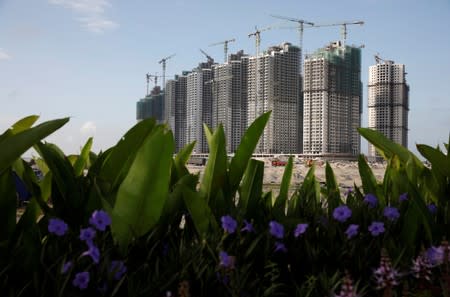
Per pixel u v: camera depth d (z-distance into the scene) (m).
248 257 2.11
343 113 158.38
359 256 2.11
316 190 3.11
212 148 2.53
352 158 155.25
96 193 2.23
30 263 1.77
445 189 2.92
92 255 1.59
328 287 1.89
